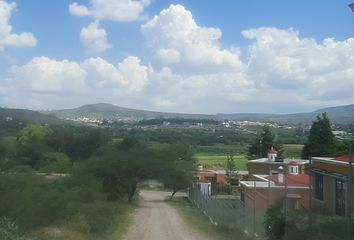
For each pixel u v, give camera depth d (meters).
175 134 192.50
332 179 23.72
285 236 19.09
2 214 23.22
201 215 44.09
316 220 18.02
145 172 58.88
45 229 24.67
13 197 24.77
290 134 146.38
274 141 93.88
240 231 26.31
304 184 32.78
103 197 44.84
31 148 75.12
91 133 101.81
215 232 29.17
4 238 18.53
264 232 22.22
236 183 73.81
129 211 46.44
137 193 65.19
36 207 25.48
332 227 16.38
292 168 46.12
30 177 33.50
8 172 33.03
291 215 20.12
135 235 29.00
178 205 60.28
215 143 168.62
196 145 157.12
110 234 28.12
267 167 55.47
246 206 30.70
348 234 14.42
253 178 49.78
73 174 53.03
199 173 82.50
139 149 64.06
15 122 151.62
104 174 57.25
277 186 32.78
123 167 57.31
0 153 51.72
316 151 69.62
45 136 102.38
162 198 72.44
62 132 103.25
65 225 26.80
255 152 95.56
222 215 31.19
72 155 100.38
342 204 21.67
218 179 82.81
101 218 31.67
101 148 81.69
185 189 75.75
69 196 34.06
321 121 70.88
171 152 69.69
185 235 29.00
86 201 40.12
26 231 22.52
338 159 24.53
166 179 64.69
